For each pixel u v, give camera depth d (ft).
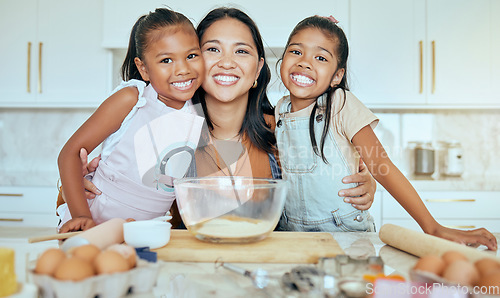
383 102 7.64
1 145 9.10
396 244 2.56
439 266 1.71
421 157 8.36
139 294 1.83
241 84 4.04
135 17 7.61
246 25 4.10
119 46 7.56
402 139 8.83
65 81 7.87
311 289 1.75
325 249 2.44
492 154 8.76
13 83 7.92
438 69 7.63
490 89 7.62
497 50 7.61
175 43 3.67
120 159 3.78
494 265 1.67
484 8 7.61
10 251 1.60
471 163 8.79
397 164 8.79
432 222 3.22
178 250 2.38
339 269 1.98
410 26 7.63
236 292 1.84
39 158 9.08
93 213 3.75
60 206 4.16
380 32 7.62
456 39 7.63
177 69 3.69
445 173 8.52
